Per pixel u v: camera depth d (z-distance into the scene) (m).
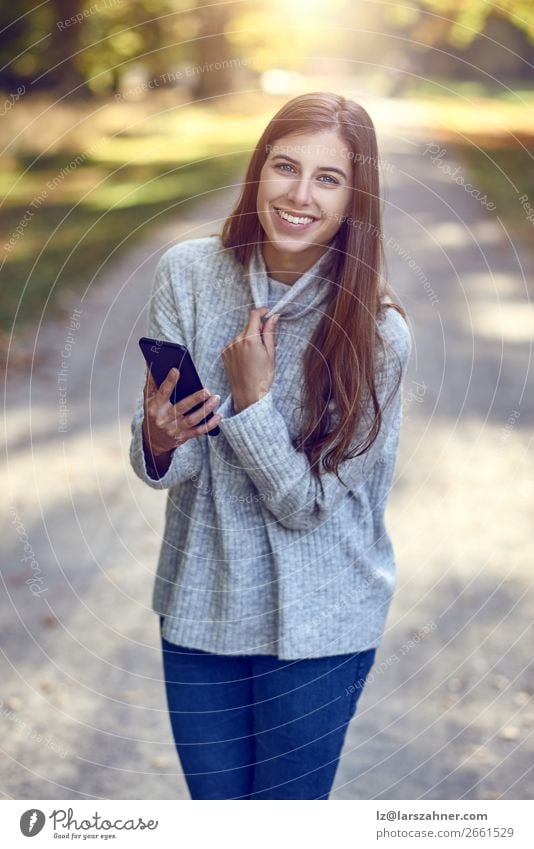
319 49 20.72
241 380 1.81
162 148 19.08
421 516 4.79
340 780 2.95
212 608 1.95
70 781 2.89
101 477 5.27
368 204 1.80
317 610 1.91
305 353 1.83
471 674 3.52
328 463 1.82
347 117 1.78
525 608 3.96
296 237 1.80
